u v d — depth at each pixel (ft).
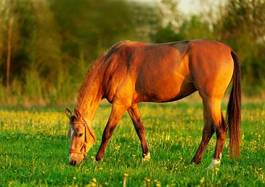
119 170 36.29
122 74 40.45
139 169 36.63
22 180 34.35
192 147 47.75
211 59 38.73
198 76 38.91
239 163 40.73
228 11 132.98
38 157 42.55
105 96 41.27
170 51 39.65
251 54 128.36
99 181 33.88
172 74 39.37
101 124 64.03
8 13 113.09
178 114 81.46
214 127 39.32
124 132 57.62
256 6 130.00
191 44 39.45
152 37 138.31
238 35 131.23
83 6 121.19
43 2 117.50
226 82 38.96
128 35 128.47
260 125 63.57
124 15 127.75
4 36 111.65
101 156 40.42
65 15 119.75
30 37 113.80
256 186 33.35
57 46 115.85
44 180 34.04
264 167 39.29
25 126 60.95
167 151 45.34
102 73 40.88
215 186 32.89
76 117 39.91
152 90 39.96
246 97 119.44
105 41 124.26
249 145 48.44
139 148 47.24
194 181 33.86
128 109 41.50
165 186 32.60
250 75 125.80
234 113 39.40
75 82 106.42
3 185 32.65
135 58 40.34
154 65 39.73
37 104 100.68
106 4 124.47
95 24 122.83
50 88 107.96
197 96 116.06
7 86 106.32
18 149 46.26
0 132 55.83
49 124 63.05
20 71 112.06
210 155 43.83
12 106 94.48
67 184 33.01
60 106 96.27
